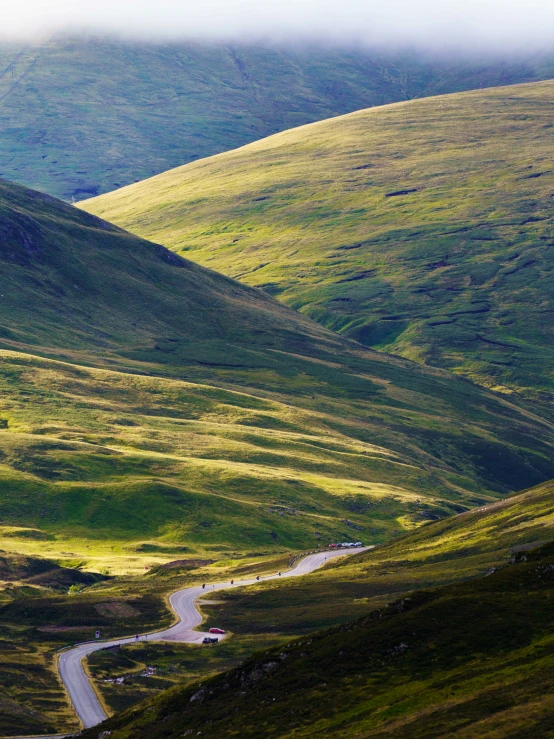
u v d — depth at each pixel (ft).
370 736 232.73
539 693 230.07
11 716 403.75
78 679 473.26
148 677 479.41
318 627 535.19
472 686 248.32
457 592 315.17
